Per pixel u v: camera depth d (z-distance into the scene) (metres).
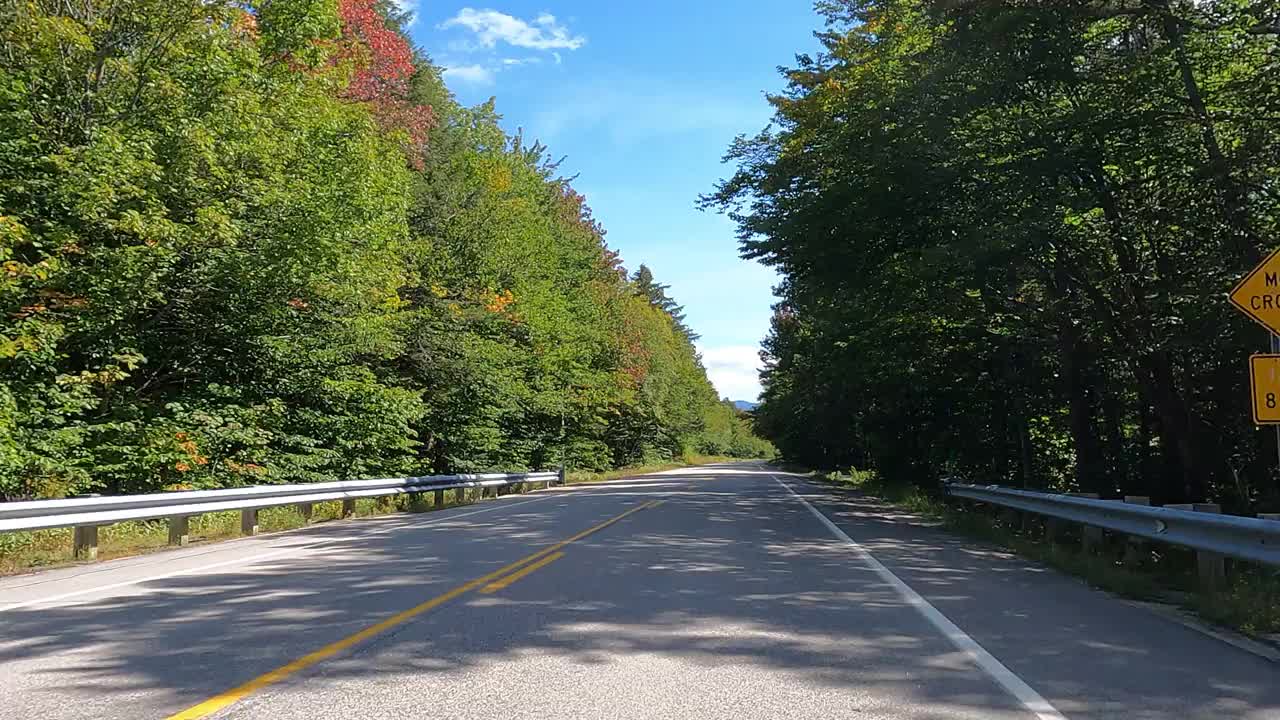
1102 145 16.02
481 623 7.43
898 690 5.52
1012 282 20.03
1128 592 9.21
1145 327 17.09
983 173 16.42
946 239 18.09
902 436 32.41
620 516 19.20
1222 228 15.95
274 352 21.23
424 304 31.44
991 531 15.16
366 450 25.47
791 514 20.44
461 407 33.12
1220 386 17.98
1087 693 5.47
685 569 10.72
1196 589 8.97
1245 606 7.55
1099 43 17.11
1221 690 5.55
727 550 12.74
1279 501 16.00
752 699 5.31
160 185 17.70
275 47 21.22
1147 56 15.60
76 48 17.22
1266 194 15.50
